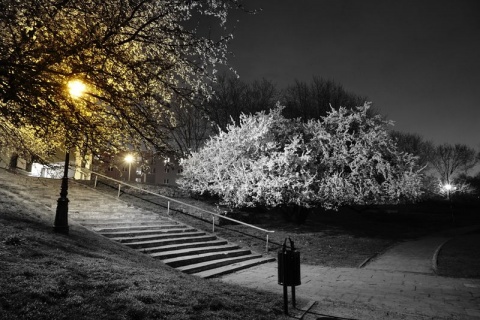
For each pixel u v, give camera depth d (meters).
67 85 4.67
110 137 5.48
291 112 38.78
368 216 35.06
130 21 4.99
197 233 15.16
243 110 37.22
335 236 20.38
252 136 21.22
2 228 8.18
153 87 5.40
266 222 22.61
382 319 6.75
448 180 64.56
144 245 11.93
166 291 6.44
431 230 29.91
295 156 20.67
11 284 5.20
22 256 6.62
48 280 5.69
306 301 7.89
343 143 22.72
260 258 14.33
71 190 17.92
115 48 4.85
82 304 5.16
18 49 4.07
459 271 12.19
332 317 6.80
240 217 20.94
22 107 4.48
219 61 5.36
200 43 5.14
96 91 5.15
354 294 8.95
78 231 11.02
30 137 6.56
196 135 29.91
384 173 22.36
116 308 5.24
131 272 7.29
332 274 11.84
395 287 9.85
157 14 5.05
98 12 4.58
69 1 4.41
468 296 8.78
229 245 14.93
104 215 14.49
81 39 4.62
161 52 5.25
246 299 7.32
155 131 5.27
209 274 10.80
